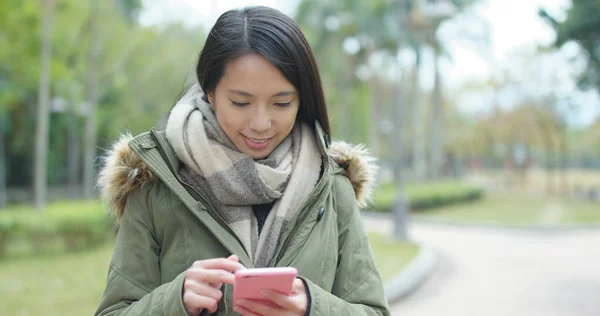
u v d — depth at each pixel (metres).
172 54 20.88
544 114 30.98
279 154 1.34
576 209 21.70
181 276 1.14
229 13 1.28
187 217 1.28
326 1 21.83
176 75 20.98
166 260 1.29
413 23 14.10
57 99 22.08
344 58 23.84
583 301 7.23
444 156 43.88
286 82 1.23
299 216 1.30
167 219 1.29
